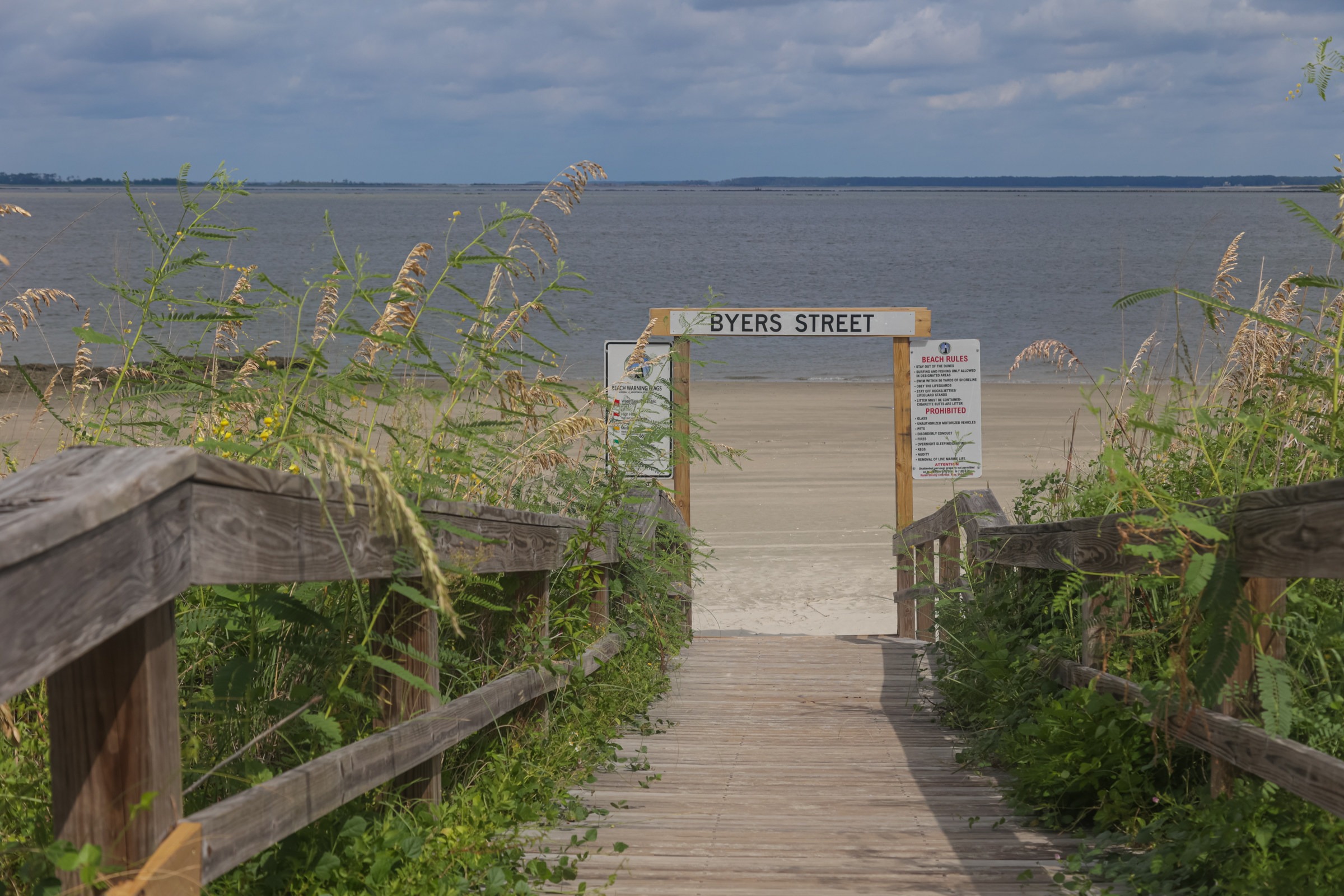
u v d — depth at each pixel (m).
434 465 4.10
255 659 3.14
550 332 30.42
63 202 157.88
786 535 12.84
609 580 6.41
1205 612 3.20
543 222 4.22
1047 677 4.96
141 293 3.50
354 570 2.81
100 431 3.85
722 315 9.67
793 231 131.75
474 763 4.21
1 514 1.69
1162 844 3.41
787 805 4.30
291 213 160.88
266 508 2.37
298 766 3.08
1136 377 5.96
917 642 8.28
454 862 3.24
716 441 19.03
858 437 19.55
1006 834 3.91
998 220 163.25
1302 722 2.99
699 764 4.97
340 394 3.82
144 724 2.00
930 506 13.88
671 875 3.46
